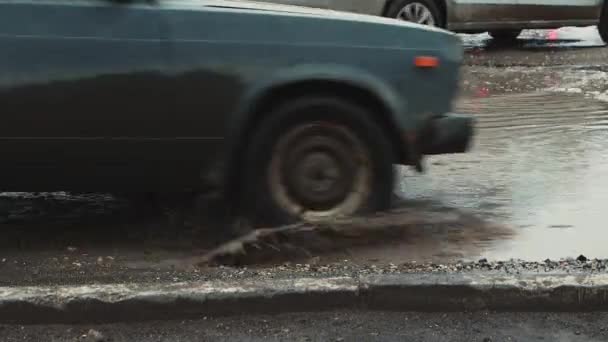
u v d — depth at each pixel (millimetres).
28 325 3477
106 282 3832
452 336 3381
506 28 11711
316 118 4328
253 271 4035
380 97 4344
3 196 5418
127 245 4473
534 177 5727
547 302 3633
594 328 3480
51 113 4031
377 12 10398
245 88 4180
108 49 4035
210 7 4211
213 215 4785
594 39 13297
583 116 7703
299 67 4227
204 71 4133
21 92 3988
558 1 11859
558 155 6289
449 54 4523
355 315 3586
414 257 4230
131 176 4242
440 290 3621
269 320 3533
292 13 4309
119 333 3408
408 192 5414
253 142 4293
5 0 3975
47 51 3986
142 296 3514
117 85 4062
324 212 4430
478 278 3686
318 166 4383
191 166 4262
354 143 4395
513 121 7492
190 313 3539
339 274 3914
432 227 4707
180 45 4102
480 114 7828
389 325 3490
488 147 6559
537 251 4305
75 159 4137
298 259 4250
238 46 4164
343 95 4387
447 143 4523
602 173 5789
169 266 4117
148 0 4117
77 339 3361
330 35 4293
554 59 11320
